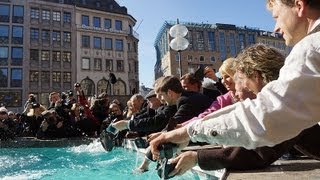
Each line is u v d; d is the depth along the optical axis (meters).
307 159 2.90
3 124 11.26
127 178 4.31
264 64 1.96
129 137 7.56
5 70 43.53
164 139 1.47
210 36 70.44
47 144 10.27
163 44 71.19
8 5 44.44
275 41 75.25
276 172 2.27
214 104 4.20
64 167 5.93
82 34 48.78
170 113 4.78
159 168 2.04
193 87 5.61
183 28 10.46
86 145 9.80
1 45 43.56
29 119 13.17
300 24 1.16
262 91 1.07
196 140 1.26
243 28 74.12
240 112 1.09
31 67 44.78
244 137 1.10
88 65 48.84
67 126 11.65
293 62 1.01
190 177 3.49
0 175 5.39
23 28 44.88
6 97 43.16
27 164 6.73
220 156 2.23
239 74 2.10
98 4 51.72
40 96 44.94
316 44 0.98
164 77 5.00
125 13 52.44
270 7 1.29
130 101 8.02
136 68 54.50
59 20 47.38
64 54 47.25
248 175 2.19
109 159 6.62
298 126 0.99
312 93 0.96
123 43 52.00
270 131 1.01
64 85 46.66
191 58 67.25
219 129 1.15
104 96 12.73
